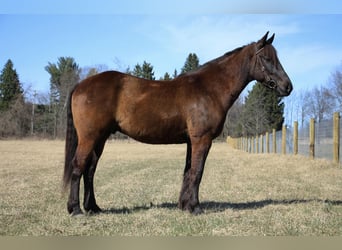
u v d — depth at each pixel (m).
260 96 61.22
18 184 9.45
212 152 30.03
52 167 14.30
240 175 11.45
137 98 5.64
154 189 8.69
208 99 5.85
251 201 7.07
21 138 60.34
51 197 7.44
